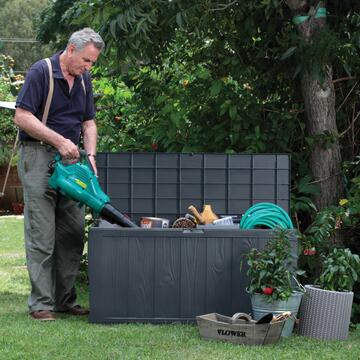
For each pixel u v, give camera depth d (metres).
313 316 6.55
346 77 8.91
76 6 8.97
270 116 8.99
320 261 8.05
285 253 6.47
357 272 6.84
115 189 8.12
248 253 6.61
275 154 8.05
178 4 8.12
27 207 7.08
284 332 6.46
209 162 8.08
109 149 9.91
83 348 5.91
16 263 11.82
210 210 7.67
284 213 7.08
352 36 8.25
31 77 6.99
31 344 6.02
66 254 7.45
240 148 9.11
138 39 8.21
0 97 26.33
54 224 7.16
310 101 8.61
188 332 6.48
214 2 8.55
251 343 6.09
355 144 9.16
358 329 7.22
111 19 8.02
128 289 6.79
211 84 9.13
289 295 6.32
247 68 9.16
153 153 8.12
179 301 6.81
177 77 9.59
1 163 26.28
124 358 5.62
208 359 5.64
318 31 8.27
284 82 9.22
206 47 9.35
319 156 8.61
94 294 6.79
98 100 10.36
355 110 9.16
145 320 6.81
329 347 6.21
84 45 6.96
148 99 9.70
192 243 6.79
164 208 8.10
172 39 8.98
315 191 8.54
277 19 8.91
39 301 7.09
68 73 7.11
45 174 7.04
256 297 6.45
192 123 9.26
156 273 6.79
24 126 6.89
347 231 8.66
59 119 7.14
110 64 8.76
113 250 6.78
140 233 6.77
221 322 6.16
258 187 8.04
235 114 8.81
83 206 7.14
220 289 6.80
